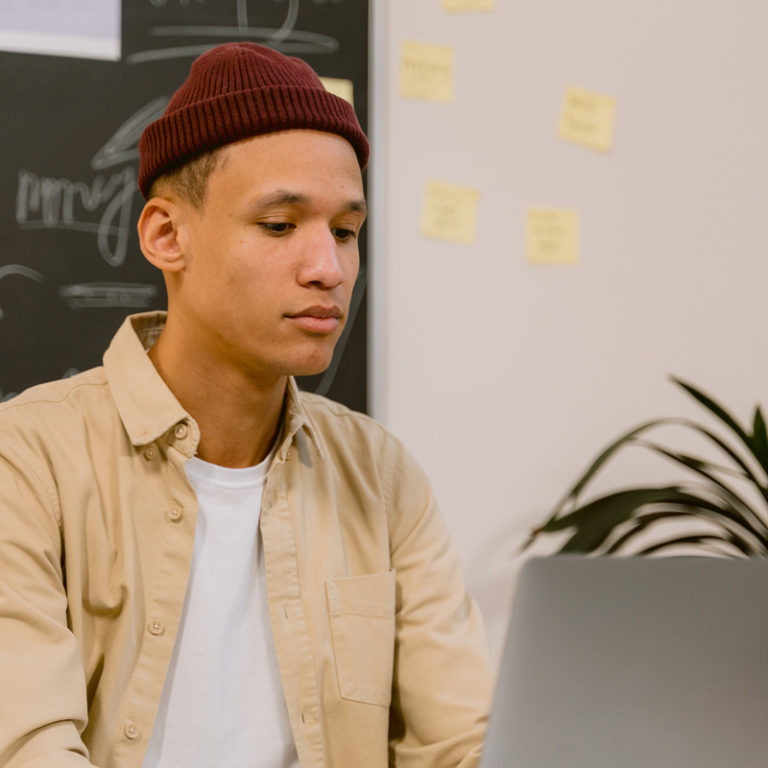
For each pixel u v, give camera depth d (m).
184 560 1.00
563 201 1.88
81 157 1.65
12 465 0.95
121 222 1.67
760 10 1.95
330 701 1.05
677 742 0.33
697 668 0.36
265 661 1.03
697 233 1.93
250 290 0.92
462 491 1.84
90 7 1.65
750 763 0.32
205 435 1.03
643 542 1.92
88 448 1.01
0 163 1.61
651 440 1.92
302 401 1.18
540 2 1.86
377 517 1.14
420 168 1.81
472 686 1.08
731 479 1.95
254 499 1.05
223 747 1.00
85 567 0.97
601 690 0.35
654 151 1.92
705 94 1.93
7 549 0.90
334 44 1.76
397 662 1.12
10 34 1.62
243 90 0.93
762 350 1.96
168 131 0.95
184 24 1.70
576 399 1.89
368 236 1.77
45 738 0.81
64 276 1.65
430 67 1.81
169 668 0.99
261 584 1.05
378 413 1.78
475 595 1.84
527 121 1.86
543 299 1.87
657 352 1.92
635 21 1.90
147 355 1.04
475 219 1.83
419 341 1.81
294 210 0.92
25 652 0.86
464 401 1.84
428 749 1.05
